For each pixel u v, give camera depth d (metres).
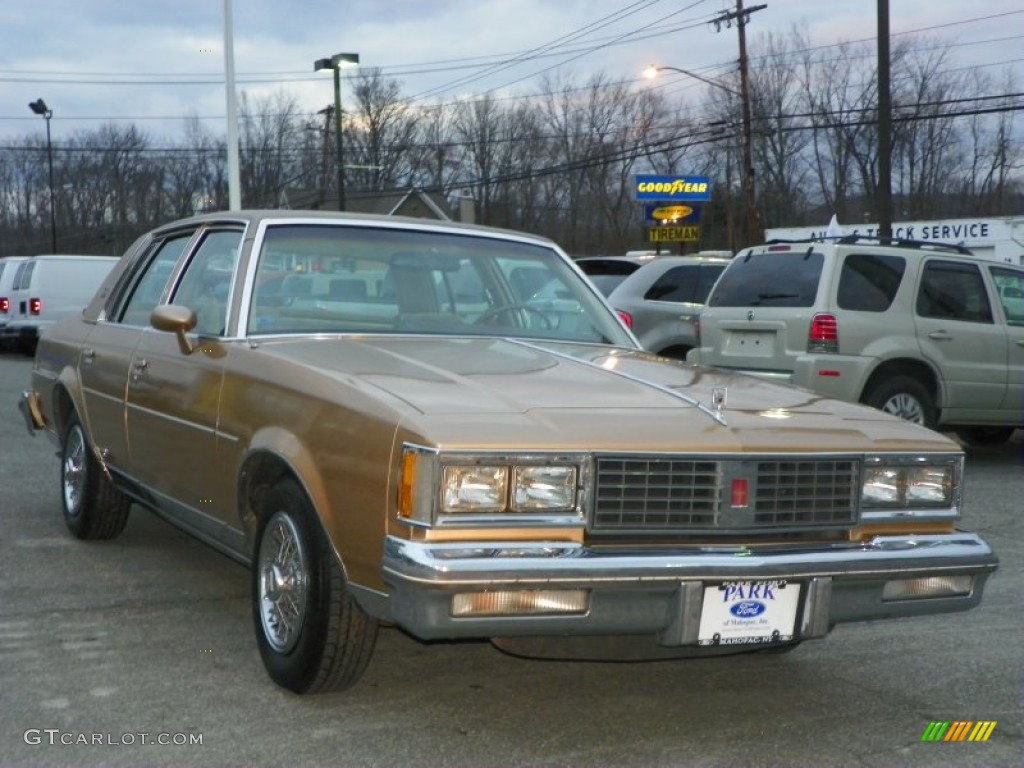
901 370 9.84
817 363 9.43
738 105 48.03
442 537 3.44
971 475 10.06
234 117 22.03
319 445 3.89
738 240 52.28
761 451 3.75
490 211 56.78
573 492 3.55
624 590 3.50
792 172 52.72
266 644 4.28
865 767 3.79
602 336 5.37
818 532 3.87
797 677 4.70
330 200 47.41
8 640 4.83
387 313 5.00
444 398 3.77
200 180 60.00
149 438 5.30
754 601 3.67
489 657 4.83
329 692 4.21
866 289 9.69
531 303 5.37
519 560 3.41
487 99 56.94
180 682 4.37
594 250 55.75
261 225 5.02
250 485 4.43
